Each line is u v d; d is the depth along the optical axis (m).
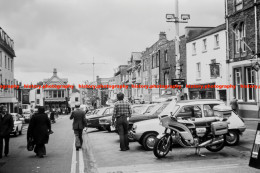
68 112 83.25
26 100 89.19
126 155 10.64
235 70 26.36
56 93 88.69
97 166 8.97
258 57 22.98
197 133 9.87
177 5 17.73
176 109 10.99
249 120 22.97
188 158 9.51
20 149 13.66
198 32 34.44
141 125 11.50
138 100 48.22
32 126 10.95
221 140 9.78
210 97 29.81
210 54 29.77
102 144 14.17
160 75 42.00
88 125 22.47
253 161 7.32
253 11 23.95
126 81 64.88
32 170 8.67
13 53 46.28
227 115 10.05
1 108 11.36
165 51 40.28
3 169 8.90
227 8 27.28
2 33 41.22
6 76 42.31
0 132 11.11
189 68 33.53
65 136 19.78
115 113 11.67
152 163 9.00
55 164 9.52
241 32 25.86
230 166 8.26
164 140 9.57
